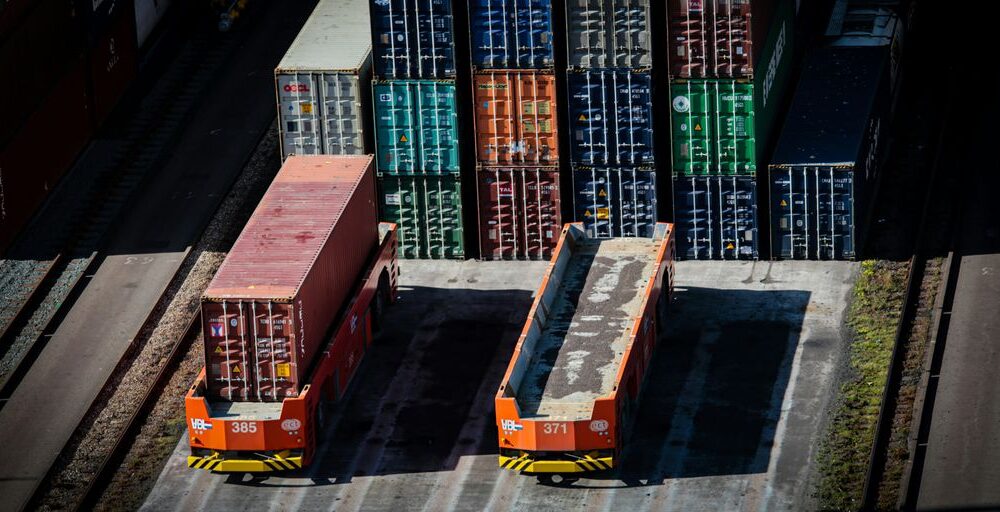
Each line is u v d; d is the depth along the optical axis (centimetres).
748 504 15238
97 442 16875
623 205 19312
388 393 17312
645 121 18900
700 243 19400
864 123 19525
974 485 15250
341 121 19462
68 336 18688
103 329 18762
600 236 19412
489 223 19588
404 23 19000
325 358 16450
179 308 19062
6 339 18662
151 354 18238
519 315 18600
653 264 17900
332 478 16012
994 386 16662
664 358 17575
